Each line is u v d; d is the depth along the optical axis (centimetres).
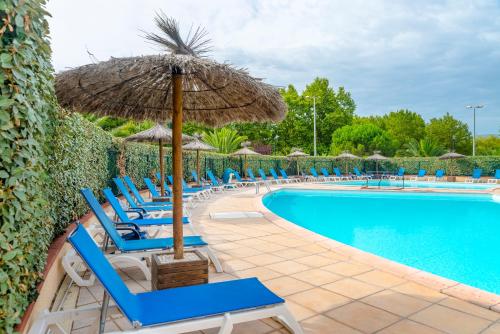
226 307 274
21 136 242
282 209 1499
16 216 230
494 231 1059
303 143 5172
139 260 450
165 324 252
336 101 5456
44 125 338
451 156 2780
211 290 308
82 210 698
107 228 454
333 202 1680
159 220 637
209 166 2327
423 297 400
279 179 2430
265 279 464
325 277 472
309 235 718
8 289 220
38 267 328
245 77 359
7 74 217
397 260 751
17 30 227
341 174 3158
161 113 539
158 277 379
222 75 351
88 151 766
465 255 787
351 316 352
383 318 348
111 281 268
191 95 492
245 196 1579
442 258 763
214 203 1316
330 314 357
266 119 495
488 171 2833
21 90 231
